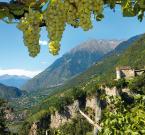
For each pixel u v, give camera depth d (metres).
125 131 13.71
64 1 3.73
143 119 13.99
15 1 4.04
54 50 3.62
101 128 14.08
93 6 3.84
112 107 16.19
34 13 3.74
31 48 3.65
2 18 4.05
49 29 3.67
